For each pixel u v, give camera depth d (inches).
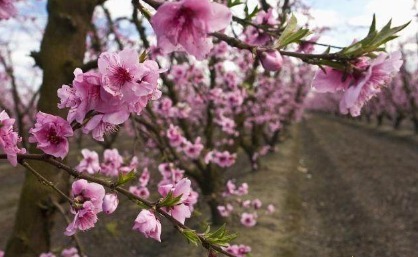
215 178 300.7
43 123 41.2
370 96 41.5
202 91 298.8
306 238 348.2
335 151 778.8
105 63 38.1
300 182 549.0
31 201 114.2
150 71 38.8
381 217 379.9
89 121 38.4
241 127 343.9
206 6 36.9
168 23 37.9
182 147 238.8
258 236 328.8
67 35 118.6
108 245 323.0
